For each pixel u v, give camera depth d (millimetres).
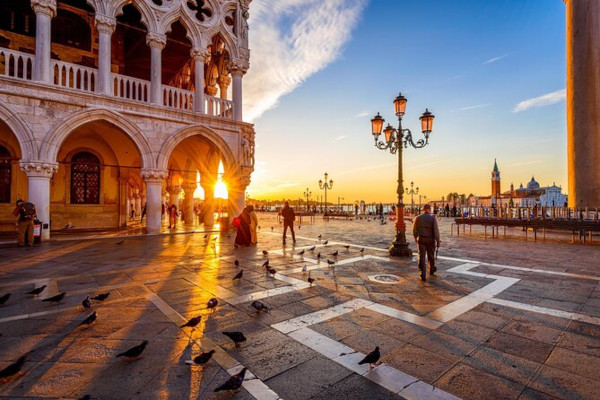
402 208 9641
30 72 15844
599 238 14562
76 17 16891
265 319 4438
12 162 15445
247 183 17891
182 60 22078
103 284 6227
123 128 14086
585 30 16094
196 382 2863
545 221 13484
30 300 5199
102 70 13680
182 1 15867
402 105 9484
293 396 2664
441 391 2734
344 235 16047
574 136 16453
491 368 3121
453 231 18484
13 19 15531
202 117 16344
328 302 5168
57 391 2688
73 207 17375
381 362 3240
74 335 3848
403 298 5375
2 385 2760
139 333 3936
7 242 11867
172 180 24875
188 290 5852
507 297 5426
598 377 2951
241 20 18188
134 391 2707
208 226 20406
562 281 6488
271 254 9922
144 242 12766
